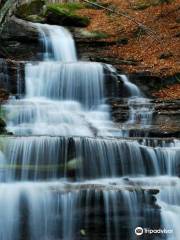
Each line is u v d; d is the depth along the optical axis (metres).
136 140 12.73
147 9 25.00
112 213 10.55
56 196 10.52
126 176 12.38
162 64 19.08
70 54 20.47
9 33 19.83
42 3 23.67
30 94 16.86
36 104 15.29
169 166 12.70
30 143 11.92
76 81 17.14
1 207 10.53
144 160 12.58
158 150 12.71
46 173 11.77
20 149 11.87
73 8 26.36
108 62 19.28
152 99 16.80
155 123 15.16
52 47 20.23
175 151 12.73
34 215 10.52
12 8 19.56
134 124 15.29
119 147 12.40
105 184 11.34
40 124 14.75
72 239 10.45
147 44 21.20
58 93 17.08
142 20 23.62
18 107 14.77
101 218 10.52
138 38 21.86
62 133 14.21
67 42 20.67
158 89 17.66
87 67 17.31
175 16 23.20
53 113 15.07
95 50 20.80
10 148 11.86
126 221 10.62
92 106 16.94
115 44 21.30
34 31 20.25
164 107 15.45
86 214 10.49
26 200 10.59
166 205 11.28
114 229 10.55
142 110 15.50
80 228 10.48
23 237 10.46
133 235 10.67
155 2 25.27
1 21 16.16
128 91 17.38
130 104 15.91
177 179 12.26
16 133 13.93
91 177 12.02
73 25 22.70
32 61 18.14
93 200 10.53
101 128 14.66
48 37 20.39
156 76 17.73
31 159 11.84
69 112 15.61
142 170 12.52
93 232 10.48
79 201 10.52
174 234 10.92
